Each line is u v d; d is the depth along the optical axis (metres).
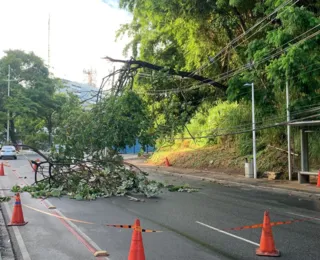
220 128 27.03
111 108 15.60
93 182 14.80
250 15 24.14
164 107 23.58
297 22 16.11
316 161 20.47
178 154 30.55
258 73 20.86
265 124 23.11
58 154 15.04
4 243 7.51
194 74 25.56
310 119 18.09
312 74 16.05
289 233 8.41
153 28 31.70
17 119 58.81
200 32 26.56
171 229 8.66
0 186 16.94
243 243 7.41
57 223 9.27
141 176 15.30
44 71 56.56
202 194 15.05
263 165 21.91
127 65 21.08
